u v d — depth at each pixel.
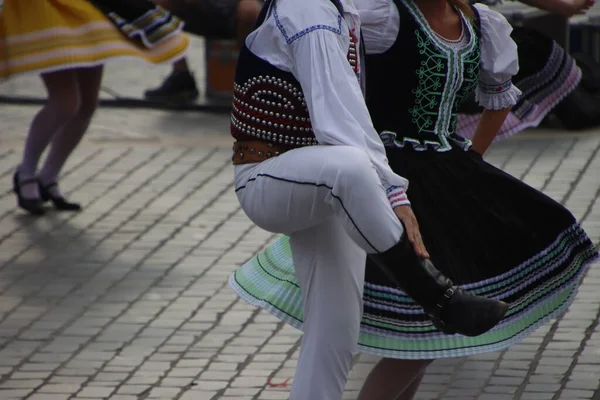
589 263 8.94
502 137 11.19
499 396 9.93
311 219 7.05
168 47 15.12
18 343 11.52
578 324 11.53
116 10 14.83
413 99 8.55
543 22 20.78
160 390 10.27
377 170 6.89
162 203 16.47
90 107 16.02
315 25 6.96
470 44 8.62
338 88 6.88
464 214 8.60
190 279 13.41
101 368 10.84
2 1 14.44
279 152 7.35
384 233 6.80
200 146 19.58
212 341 11.48
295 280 8.38
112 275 13.58
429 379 10.34
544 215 8.80
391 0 8.45
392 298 8.12
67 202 16.20
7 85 24.58
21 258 14.25
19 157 18.94
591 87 20.11
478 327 6.92
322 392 7.34
